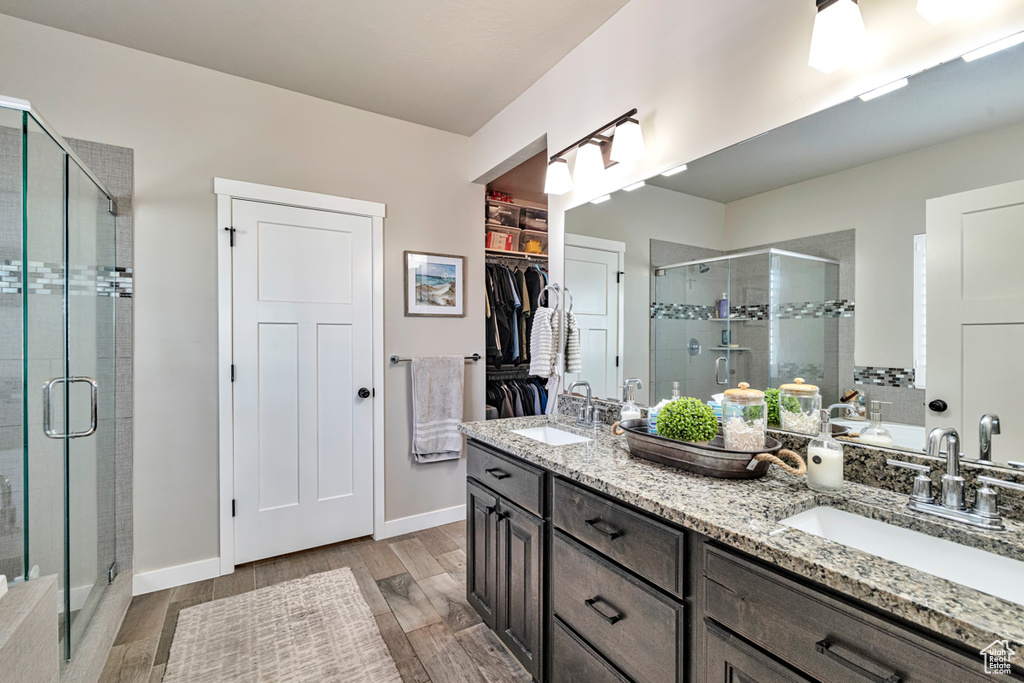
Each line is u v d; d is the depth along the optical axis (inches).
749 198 60.8
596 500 51.3
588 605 51.5
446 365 120.6
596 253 85.4
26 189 53.8
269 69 95.1
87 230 72.2
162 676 65.2
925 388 45.4
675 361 71.9
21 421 53.6
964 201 42.6
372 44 87.1
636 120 76.1
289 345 102.5
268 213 100.4
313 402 105.2
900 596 26.9
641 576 45.4
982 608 25.5
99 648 65.6
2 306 52.8
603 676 49.8
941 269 44.3
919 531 38.7
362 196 111.7
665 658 42.3
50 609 47.7
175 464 90.7
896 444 47.5
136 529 87.0
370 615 80.7
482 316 130.0
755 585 35.4
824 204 53.1
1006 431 40.1
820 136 53.1
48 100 81.0
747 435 52.2
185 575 91.0
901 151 46.8
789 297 57.1
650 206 74.4
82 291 70.1
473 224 128.6
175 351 90.9
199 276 93.3
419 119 117.0
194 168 93.2
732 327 63.7
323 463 106.5
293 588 89.5
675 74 69.7
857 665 29.3
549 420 87.7
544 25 82.3
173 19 79.7
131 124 87.6
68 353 64.7
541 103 98.6
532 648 61.7
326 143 107.3
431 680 65.4
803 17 54.1
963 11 41.9
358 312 110.7
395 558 102.7
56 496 60.3
